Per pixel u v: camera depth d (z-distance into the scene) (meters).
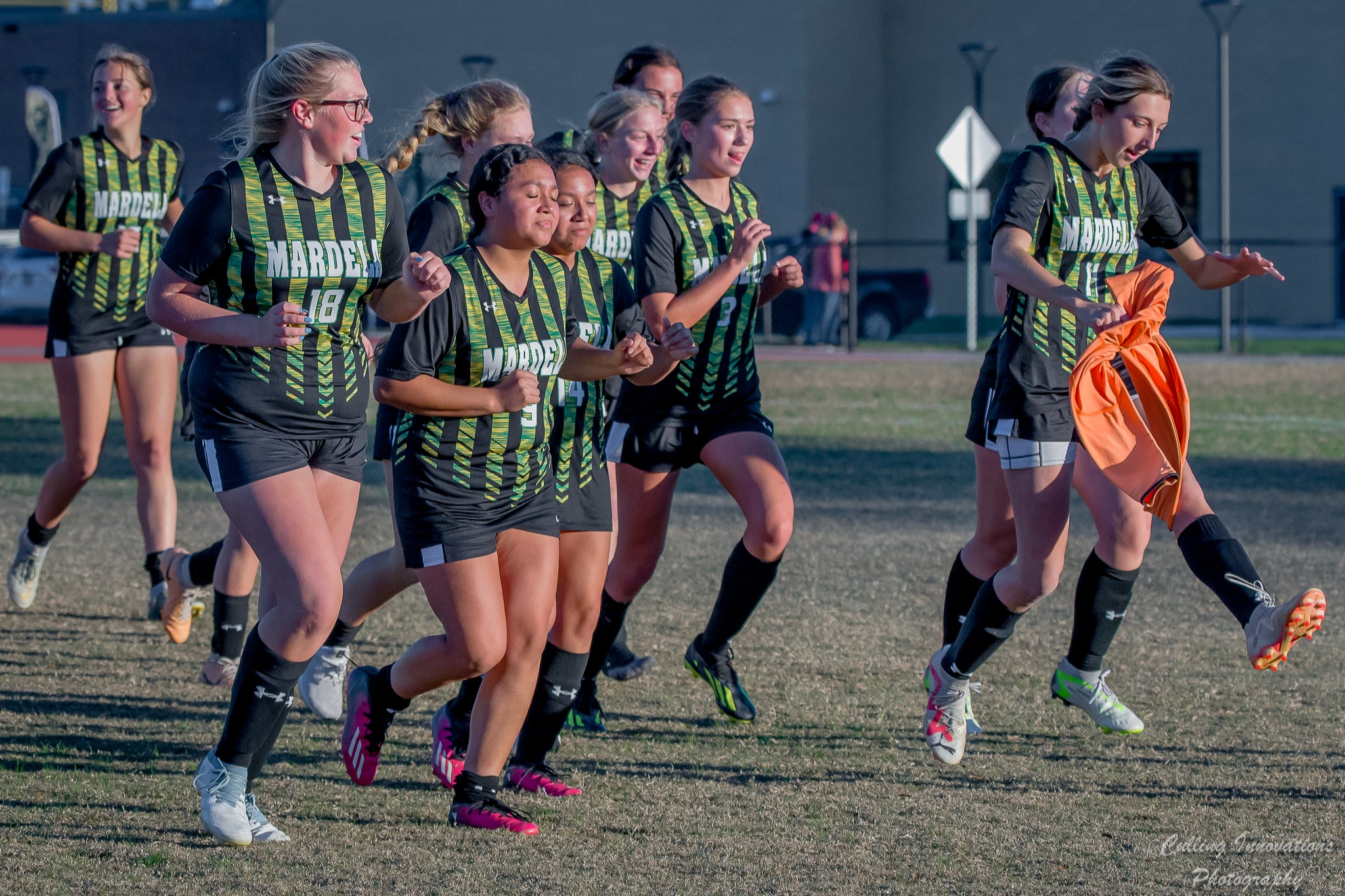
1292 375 69.12
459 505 14.32
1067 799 15.58
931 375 70.50
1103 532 17.50
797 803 15.49
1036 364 16.84
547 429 14.83
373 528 33.81
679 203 18.62
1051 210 17.02
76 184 23.44
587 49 110.69
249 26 118.88
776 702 19.70
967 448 47.16
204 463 14.49
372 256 14.64
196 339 13.84
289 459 14.43
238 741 13.95
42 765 16.38
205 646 22.52
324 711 18.33
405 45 114.12
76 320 23.50
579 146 20.98
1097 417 15.73
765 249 19.17
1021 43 114.50
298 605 13.73
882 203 118.00
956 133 81.06
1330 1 107.12
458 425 14.27
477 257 14.48
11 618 23.94
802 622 24.36
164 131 120.88
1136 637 23.20
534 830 14.47
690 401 18.72
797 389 65.12
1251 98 109.25
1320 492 37.75
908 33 117.06
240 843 13.89
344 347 15.04
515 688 14.73
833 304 86.38
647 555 18.73
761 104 107.31
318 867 13.38
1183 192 110.81
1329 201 108.25
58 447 45.41
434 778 16.42
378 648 22.19
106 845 13.89
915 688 20.41
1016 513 16.78
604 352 15.14
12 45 124.62
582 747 17.66
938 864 13.54
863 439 49.16
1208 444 47.19
